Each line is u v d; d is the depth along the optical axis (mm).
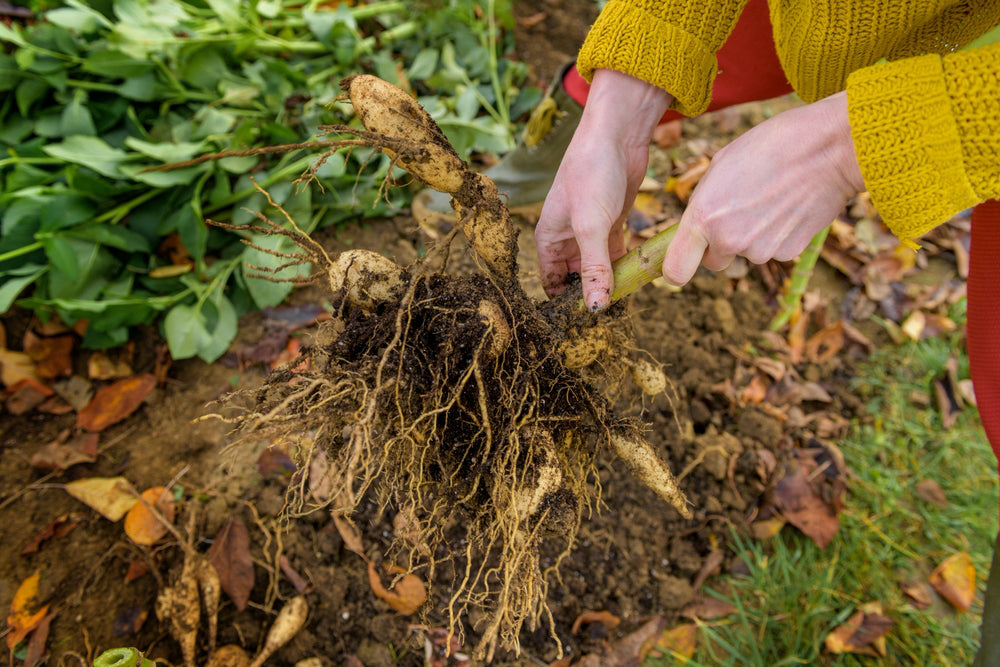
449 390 1050
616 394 1523
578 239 1096
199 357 1910
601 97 1155
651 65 1085
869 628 1593
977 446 1951
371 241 2156
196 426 1776
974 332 1162
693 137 2594
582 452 1253
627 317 1258
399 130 1025
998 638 1230
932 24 893
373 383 1033
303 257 1183
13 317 1856
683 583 1638
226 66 2312
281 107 2172
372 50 2562
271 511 1626
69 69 2074
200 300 1906
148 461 1713
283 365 1176
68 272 1744
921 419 2016
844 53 935
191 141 2061
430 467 1140
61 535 1573
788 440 1900
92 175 1871
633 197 1282
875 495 1835
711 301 2117
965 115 741
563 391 1153
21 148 1928
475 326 1032
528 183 2037
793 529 1783
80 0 2072
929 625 1628
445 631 1519
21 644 1434
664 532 1727
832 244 2354
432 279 1144
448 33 2578
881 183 803
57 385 1800
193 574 1427
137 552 1560
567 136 1835
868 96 784
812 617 1616
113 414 1762
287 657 1483
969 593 1666
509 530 1021
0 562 1514
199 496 1652
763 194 882
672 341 2018
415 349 1055
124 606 1509
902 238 856
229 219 2051
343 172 2061
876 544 1754
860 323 2227
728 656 1567
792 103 2703
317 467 1619
